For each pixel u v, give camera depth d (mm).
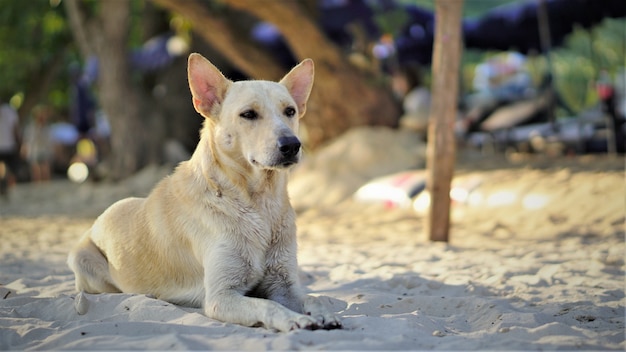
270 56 15773
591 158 15336
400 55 19562
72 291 6215
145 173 19125
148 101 21172
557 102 20000
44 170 25000
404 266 7723
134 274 5672
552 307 5426
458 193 12438
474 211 11797
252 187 5172
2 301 5621
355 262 8133
